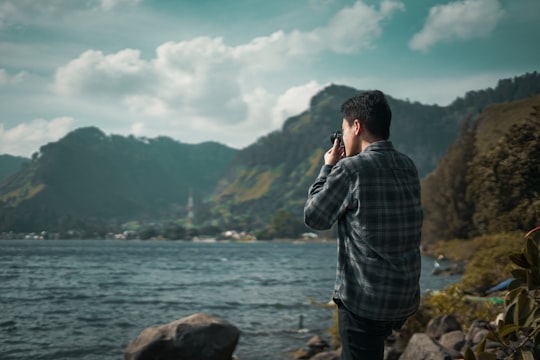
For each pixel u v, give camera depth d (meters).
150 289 31.69
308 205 2.24
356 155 2.28
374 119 2.33
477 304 12.25
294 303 23.92
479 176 34.44
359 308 2.11
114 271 50.31
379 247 2.12
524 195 25.75
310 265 67.12
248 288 32.78
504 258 19.77
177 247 169.62
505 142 29.47
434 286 29.39
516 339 2.84
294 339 14.41
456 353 7.56
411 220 2.20
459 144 67.50
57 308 21.56
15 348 12.81
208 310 21.44
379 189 2.16
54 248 135.38
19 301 24.06
